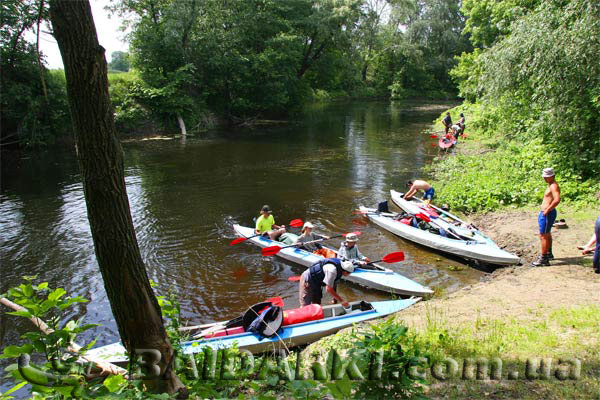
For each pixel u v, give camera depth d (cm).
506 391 395
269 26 3150
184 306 766
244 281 862
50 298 340
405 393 359
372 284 828
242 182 1614
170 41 2655
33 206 1347
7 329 691
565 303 602
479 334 526
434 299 707
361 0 3609
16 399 534
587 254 819
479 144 2134
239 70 2975
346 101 5322
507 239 980
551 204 767
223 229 1147
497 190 1238
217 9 2858
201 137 2650
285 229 1105
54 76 2256
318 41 3819
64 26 290
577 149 1241
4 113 2025
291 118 3616
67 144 2291
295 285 847
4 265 934
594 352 457
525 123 1611
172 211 1291
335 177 1672
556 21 1254
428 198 1249
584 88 1164
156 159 2036
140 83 2702
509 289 690
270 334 615
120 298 340
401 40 5562
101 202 321
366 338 386
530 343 488
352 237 872
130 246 337
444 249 965
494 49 1570
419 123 3269
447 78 5962
